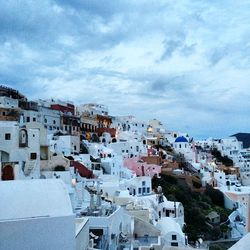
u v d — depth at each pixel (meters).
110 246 34.94
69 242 19.98
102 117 137.38
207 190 99.88
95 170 80.00
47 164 62.12
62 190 21.52
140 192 76.50
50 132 98.62
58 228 19.77
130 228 44.31
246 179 139.00
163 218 55.22
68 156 77.12
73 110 126.62
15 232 18.69
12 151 53.75
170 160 121.31
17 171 47.59
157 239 44.41
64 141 88.75
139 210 50.69
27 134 55.66
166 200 70.56
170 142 155.75
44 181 21.73
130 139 127.31
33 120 96.62
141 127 164.38
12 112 90.06
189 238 64.81
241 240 11.83
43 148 62.38
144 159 109.62
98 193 49.34
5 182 20.83
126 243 40.28
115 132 130.88
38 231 19.23
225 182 119.06
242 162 165.88
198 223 74.94
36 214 19.64
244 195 95.38
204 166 130.38
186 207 78.56
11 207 19.52
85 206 46.72
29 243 18.97
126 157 107.88
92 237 33.56
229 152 173.12
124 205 54.78
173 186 90.06
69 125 111.44
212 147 174.62
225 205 97.44
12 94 106.56
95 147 99.94
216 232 72.56
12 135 54.25
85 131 121.69
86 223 29.23
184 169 116.81
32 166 54.22
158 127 182.00
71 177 59.16
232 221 81.75
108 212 41.28
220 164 148.25
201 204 87.56
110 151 100.56
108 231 35.72
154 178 91.12
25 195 20.36
